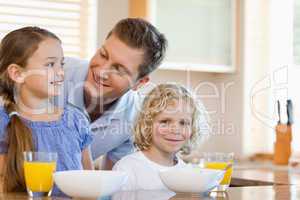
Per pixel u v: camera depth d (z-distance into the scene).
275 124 3.94
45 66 1.85
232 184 2.64
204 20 3.73
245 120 3.88
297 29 4.04
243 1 3.85
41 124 1.79
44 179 1.52
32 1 3.57
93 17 3.71
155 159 2.09
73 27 3.65
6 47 1.86
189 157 2.66
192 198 1.54
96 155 2.45
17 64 1.84
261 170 3.11
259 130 3.94
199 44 3.73
